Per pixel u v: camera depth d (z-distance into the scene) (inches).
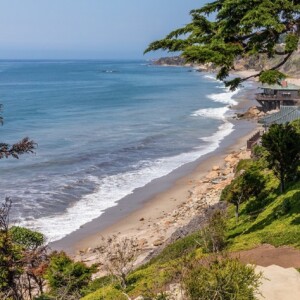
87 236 1249.4
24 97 4709.6
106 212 1437.0
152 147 2351.1
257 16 603.8
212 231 796.0
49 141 2434.8
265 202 1062.4
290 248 689.0
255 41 657.0
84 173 1854.1
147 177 1820.9
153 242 1177.4
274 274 564.4
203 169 1927.9
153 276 681.6
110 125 2979.8
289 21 652.1
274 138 1040.8
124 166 1978.3
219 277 394.6
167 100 4478.3
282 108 1887.3
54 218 1370.6
